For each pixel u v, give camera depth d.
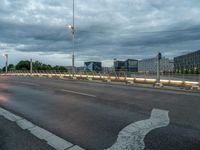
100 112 8.34
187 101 10.98
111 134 5.75
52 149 4.77
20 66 104.38
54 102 10.72
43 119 7.39
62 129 6.23
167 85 22.16
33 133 5.87
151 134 5.70
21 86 19.22
